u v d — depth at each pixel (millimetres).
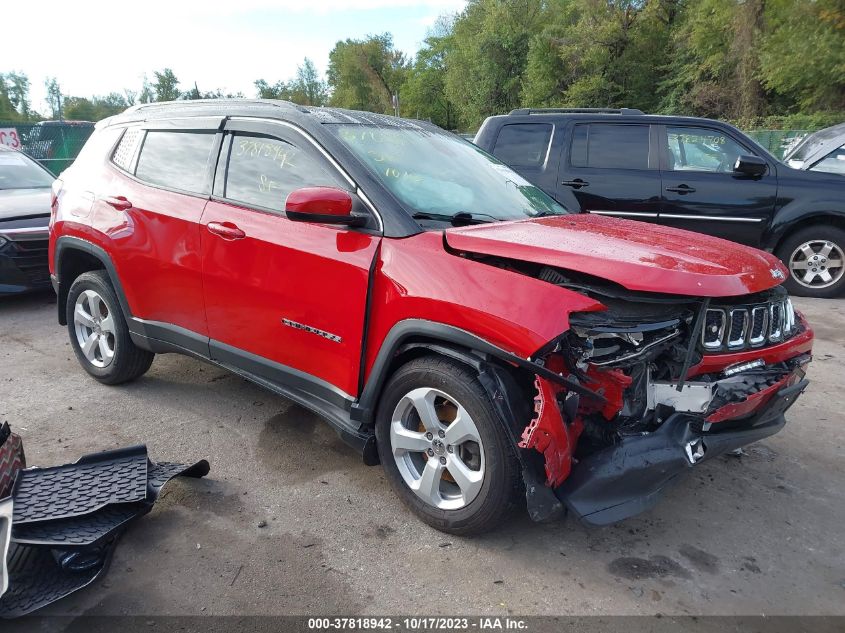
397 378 2764
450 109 61156
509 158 7520
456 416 2684
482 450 2518
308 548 2682
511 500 2512
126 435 3691
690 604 2406
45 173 8156
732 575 2582
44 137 18828
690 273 2531
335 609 2334
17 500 2588
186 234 3545
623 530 2865
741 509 3066
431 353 2732
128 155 4117
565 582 2508
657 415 2607
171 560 2586
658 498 2471
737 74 29688
